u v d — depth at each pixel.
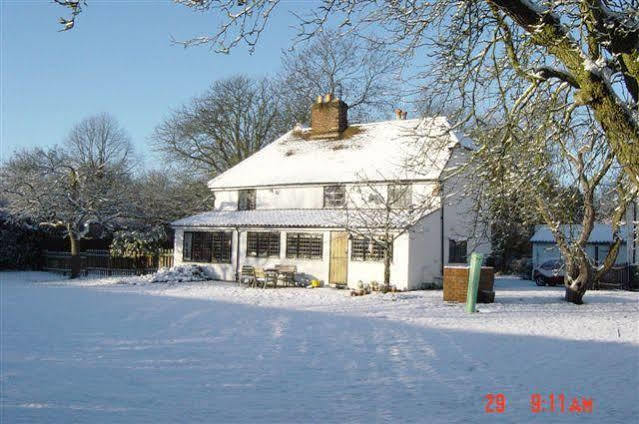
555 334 15.30
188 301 23.34
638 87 8.41
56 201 35.44
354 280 30.56
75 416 7.51
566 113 10.71
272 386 9.28
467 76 10.62
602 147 12.81
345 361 11.35
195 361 11.19
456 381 9.79
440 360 11.57
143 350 12.29
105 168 40.00
